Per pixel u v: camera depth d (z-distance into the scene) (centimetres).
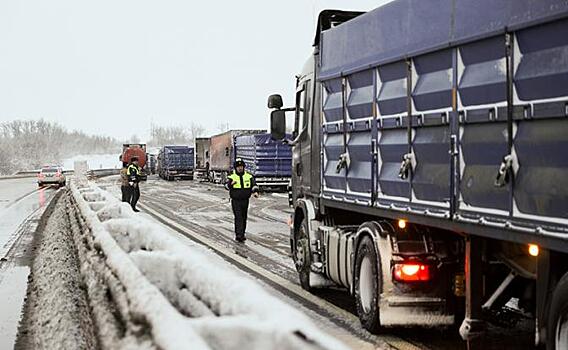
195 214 3431
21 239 2511
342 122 1225
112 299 548
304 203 1445
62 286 1125
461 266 1005
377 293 1032
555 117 669
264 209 3703
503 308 903
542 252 705
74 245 1347
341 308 1280
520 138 721
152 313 416
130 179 3491
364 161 1139
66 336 852
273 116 1614
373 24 1093
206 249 2112
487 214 777
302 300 1364
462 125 832
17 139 18188
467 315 855
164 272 620
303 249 1455
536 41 702
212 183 7919
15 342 1048
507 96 740
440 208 884
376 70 1083
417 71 954
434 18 901
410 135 962
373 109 1090
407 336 1066
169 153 9094
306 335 372
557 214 664
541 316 706
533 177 699
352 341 1037
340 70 1227
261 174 5478
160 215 3369
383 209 1052
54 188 7188
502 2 755
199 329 394
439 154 888
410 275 1009
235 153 6469
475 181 803
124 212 1355
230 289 474
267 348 382
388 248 1025
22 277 1656
